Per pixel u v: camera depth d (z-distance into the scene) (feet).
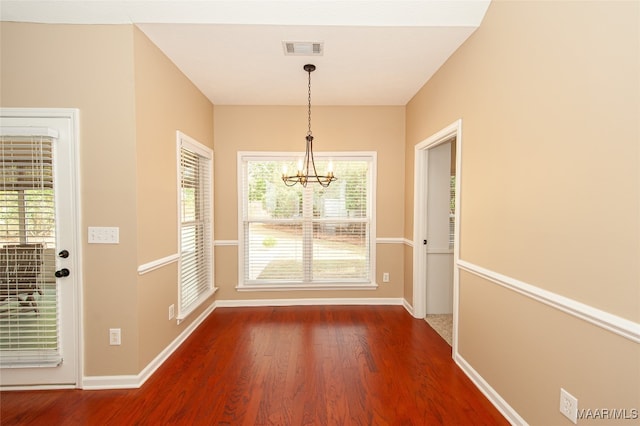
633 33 3.51
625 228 3.64
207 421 5.69
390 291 12.14
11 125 6.42
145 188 6.96
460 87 7.57
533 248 5.14
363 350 8.41
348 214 12.14
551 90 4.70
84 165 6.53
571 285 4.38
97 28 6.47
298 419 5.73
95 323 6.66
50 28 6.43
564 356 4.52
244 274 12.00
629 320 3.61
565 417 4.50
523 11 5.31
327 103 11.69
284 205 12.03
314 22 6.61
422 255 10.80
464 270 7.48
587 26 4.09
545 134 4.84
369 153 11.95
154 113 7.36
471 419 5.77
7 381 6.60
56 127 6.47
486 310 6.54
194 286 9.99
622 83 3.64
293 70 8.87
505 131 5.85
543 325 4.93
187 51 7.73
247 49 7.66
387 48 7.65
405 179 11.96
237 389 6.64
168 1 6.26
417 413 5.91
